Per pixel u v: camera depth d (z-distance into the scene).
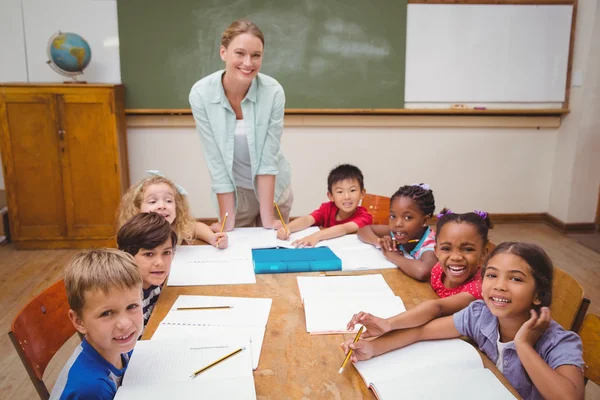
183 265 1.56
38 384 1.12
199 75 3.87
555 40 4.01
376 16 3.86
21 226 3.63
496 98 4.10
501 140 4.23
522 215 4.41
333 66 3.93
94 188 3.60
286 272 1.52
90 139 3.52
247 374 0.96
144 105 3.90
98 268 0.94
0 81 3.81
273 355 1.05
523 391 1.05
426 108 4.07
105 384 0.92
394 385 0.92
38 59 3.79
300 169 4.16
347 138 4.13
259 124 1.92
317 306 1.25
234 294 1.35
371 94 4.01
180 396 0.89
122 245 1.31
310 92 3.97
